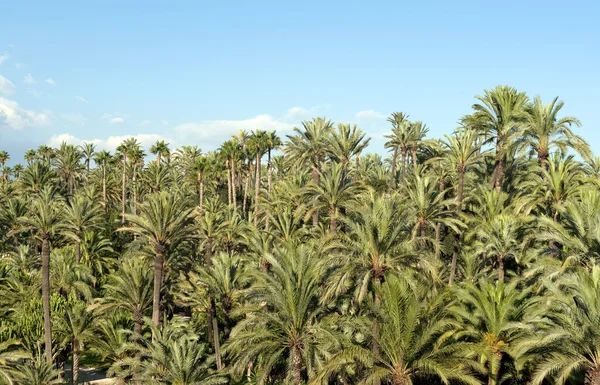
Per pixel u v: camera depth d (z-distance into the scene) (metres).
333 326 24.06
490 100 41.12
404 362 20.55
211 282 35.66
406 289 20.58
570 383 22.84
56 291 44.56
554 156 37.03
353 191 39.44
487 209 40.22
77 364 35.81
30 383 29.98
